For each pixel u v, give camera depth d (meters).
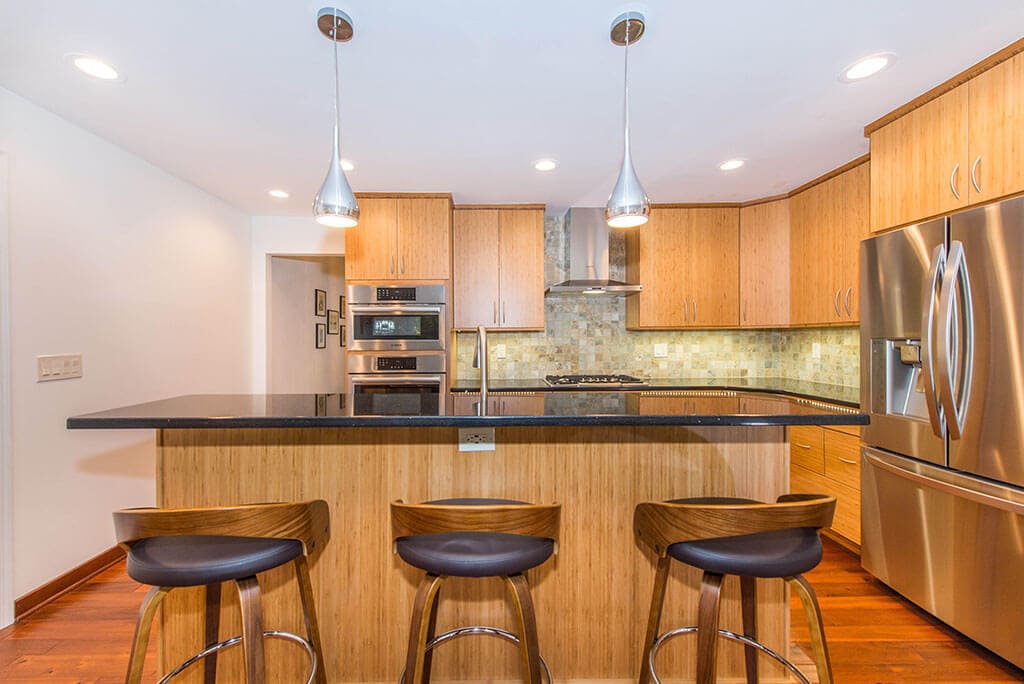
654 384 3.43
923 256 1.85
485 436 1.51
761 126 2.21
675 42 1.56
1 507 1.88
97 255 2.33
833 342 3.25
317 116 2.09
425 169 2.74
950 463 1.75
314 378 4.71
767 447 1.54
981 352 1.63
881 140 2.13
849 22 1.46
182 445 1.47
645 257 3.48
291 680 1.52
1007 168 1.59
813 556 1.10
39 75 1.76
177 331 2.93
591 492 1.53
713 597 1.11
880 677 1.63
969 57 1.64
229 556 1.08
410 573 1.51
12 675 1.64
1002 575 1.62
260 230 3.84
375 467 1.50
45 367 2.06
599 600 1.54
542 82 1.81
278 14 1.41
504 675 1.54
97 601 2.06
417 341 3.19
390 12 1.40
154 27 1.48
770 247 3.32
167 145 2.43
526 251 3.44
